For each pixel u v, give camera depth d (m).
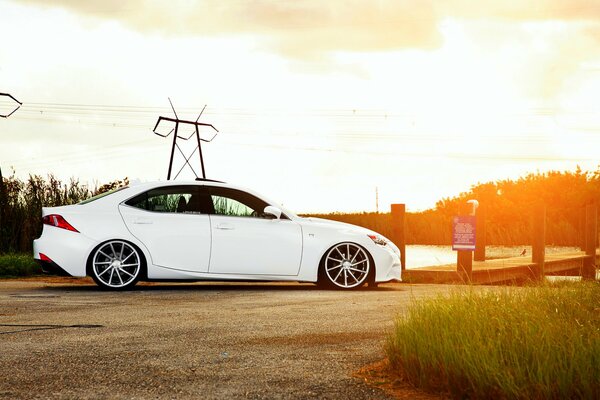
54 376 4.14
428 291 9.50
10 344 5.18
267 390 3.81
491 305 5.11
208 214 9.78
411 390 3.78
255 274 9.77
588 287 7.10
